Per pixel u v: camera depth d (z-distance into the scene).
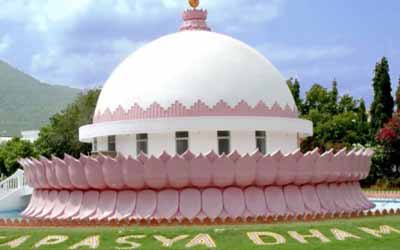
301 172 28.30
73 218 28.36
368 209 32.41
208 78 30.91
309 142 62.81
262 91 31.70
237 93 30.89
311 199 29.08
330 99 67.81
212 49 32.12
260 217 25.06
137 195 27.94
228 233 22.31
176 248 20.61
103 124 31.77
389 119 60.50
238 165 27.17
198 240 21.44
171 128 29.89
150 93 30.98
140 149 31.20
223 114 30.34
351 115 63.41
